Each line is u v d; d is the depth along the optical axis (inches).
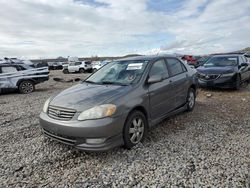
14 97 372.8
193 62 953.5
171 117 212.8
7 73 396.5
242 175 110.3
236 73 341.4
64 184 108.7
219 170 115.6
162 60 190.9
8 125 203.0
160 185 104.7
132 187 104.3
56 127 133.3
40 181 111.7
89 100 135.5
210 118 208.5
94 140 125.6
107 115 127.4
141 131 150.9
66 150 145.6
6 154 142.0
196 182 105.9
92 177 114.0
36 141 162.1
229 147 143.4
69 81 629.6
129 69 173.8
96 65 1138.0
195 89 235.5
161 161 127.6
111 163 127.4
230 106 253.4
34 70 428.5
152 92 160.9
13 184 109.3
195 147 145.1
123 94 140.6
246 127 181.3
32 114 242.7
